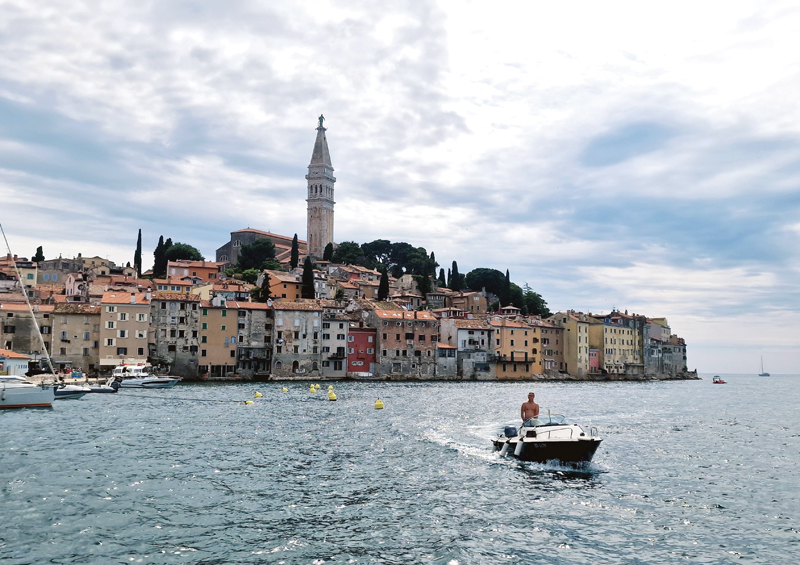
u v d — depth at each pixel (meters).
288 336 148.00
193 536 25.11
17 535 24.70
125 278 168.62
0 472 35.00
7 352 103.94
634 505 30.81
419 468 38.75
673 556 23.88
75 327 124.81
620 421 71.19
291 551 23.75
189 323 136.62
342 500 30.81
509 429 44.66
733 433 60.59
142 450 43.09
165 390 104.69
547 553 23.92
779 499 32.50
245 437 50.41
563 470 38.91
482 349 178.12
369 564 22.64
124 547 23.75
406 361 163.50
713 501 31.89
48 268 194.00
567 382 186.88
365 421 63.38
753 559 23.69
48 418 60.44
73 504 29.00
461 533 26.02
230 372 141.50
